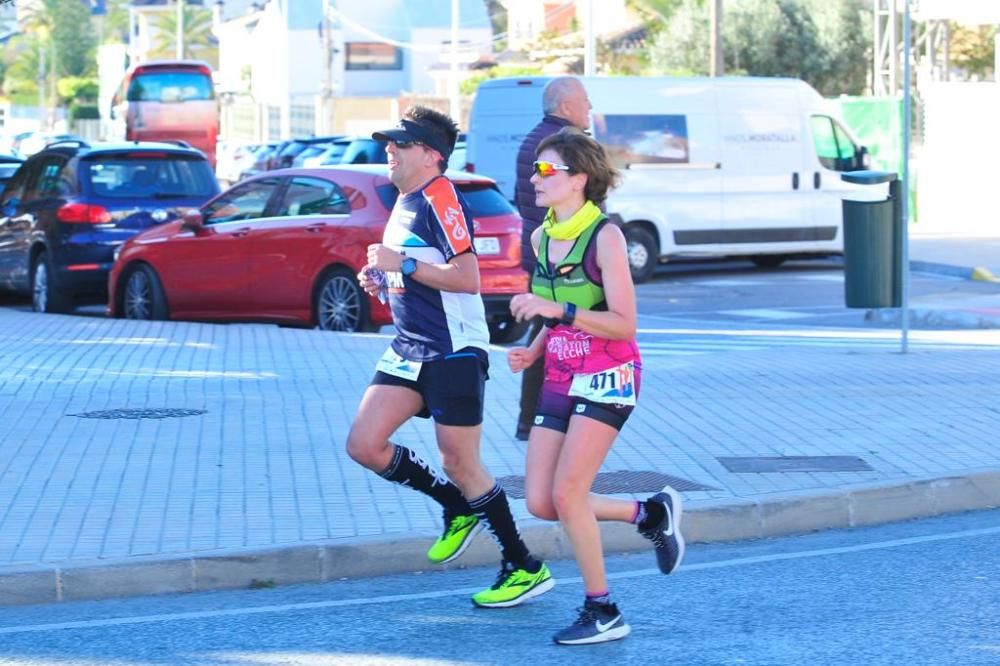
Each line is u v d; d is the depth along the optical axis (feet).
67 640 62.54
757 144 240.53
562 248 61.05
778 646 61.21
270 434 98.53
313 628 64.23
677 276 248.32
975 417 104.73
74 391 114.93
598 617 61.82
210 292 160.66
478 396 66.49
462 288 65.41
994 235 297.74
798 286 229.86
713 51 358.64
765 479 86.12
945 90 338.75
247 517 77.25
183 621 65.26
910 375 124.98
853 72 494.18
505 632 63.57
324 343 142.20
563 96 90.74
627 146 231.30
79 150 179.32
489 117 233.35
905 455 92.32
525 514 78.28
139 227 176.65
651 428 101.14
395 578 72.54
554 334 61.77
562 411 61.82
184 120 428.97
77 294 176.65
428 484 68.33
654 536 64.13
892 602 67.67
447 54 623.77
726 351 147.23
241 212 160.45
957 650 60.39
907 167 139.64
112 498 81.00
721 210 237.86
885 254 139.44
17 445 94.27
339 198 152.35
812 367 130.52
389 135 65.46
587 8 325.83
